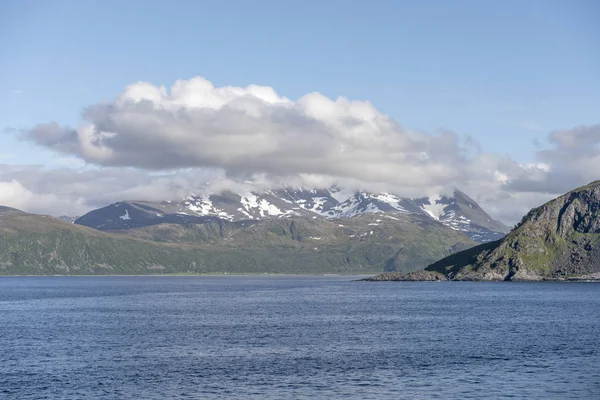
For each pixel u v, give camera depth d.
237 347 125.56
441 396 85.88
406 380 94.69
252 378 95.81
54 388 89.56
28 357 113.75
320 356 114.56
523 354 116.19
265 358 112.44
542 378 96.00
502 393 87.38
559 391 88.50
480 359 111.06
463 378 96.00
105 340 136.12
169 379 95.12
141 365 105.81
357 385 91.62
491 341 133.75
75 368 103.38
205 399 84.12
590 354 116.06
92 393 86.88
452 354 116.44
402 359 111.25
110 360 110.56
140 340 136.00
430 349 122.56
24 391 87.94
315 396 85.75
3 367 104.25
